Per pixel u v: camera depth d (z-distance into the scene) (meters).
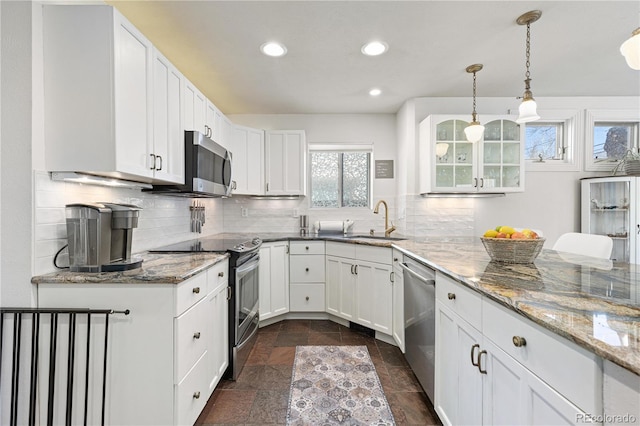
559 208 3.14
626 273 1.25
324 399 1.71
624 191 2.77
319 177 3.71
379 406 1.64
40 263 1.27
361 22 1.79
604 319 0.74
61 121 1.29
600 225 2.94
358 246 2.63
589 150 3.12
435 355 1.50
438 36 1.94
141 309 1.26
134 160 1.43
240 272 2.00
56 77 1.29
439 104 3.05
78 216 1.32
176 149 1.85
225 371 1.90
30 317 1.24
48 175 1.31
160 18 1.74
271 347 2.38
